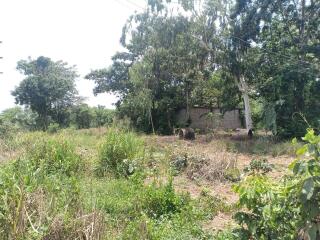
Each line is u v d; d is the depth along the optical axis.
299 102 23.17
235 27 25.19
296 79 22.73
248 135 25.56
